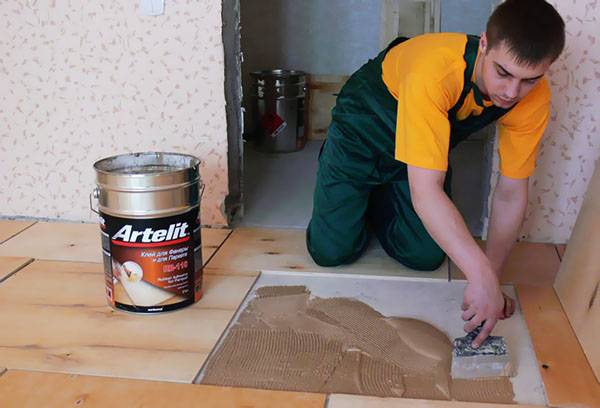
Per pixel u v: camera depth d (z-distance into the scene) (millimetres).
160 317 1820
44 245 2342
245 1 3670
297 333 1734
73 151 2516
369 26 3602
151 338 1711
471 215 2600
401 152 1525
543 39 1290
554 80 2184
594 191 1903
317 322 1791
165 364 1593
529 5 1332
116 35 2355
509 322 1789
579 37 2129
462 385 1514
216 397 1463
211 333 1733
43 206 2596
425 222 1503
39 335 1726
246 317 1820
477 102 1570
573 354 1629
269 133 3543
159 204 1741
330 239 2078
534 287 1994
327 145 2072
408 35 3576
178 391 1485
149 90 2406
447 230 1462
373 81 1864
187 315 1830
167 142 2461
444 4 3496
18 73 2445
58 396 1471
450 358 1615
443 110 1515
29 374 1553
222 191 2463
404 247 2084
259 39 3727
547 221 2332
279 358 1621
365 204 2078
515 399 1461
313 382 1521
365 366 1588
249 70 3785
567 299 1848
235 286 2002
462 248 1454
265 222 2551
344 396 1462
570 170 2266
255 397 1461
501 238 1802
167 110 2420
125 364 1593
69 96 2449
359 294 1954
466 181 3000
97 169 1804
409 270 2117
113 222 1766
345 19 3613
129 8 2318
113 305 1861
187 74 2367
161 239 1767
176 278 1817
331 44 3670
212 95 2377
